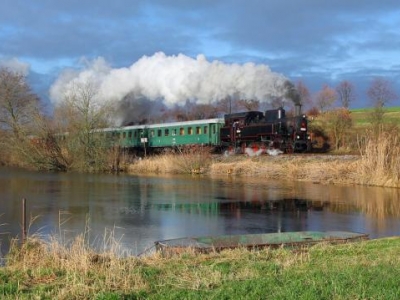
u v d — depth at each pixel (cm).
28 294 668
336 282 687
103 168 4516
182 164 4159
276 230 1537
